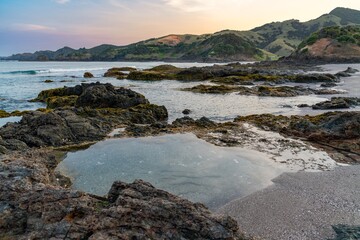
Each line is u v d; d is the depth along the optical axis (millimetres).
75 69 145875
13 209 9508
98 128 25062
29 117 24453
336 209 12609
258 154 19453
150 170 16938
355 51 147750
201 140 22266
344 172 16625
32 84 71250
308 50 155250
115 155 19250
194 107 39094
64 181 15320
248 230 11273
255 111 35719
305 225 11492
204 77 78938
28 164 12617
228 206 13156
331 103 36281
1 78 87750
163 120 31969
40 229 8945
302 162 18156
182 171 16781
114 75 94438
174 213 9422
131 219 9148
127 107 35375
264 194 14172
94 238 8492
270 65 125188
